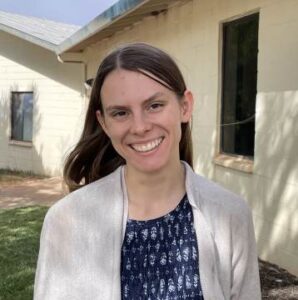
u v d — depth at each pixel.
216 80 7.16
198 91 7.71
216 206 1.83
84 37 10.95
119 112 1.77
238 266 1.86
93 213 1.80
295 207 5.36
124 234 1.79
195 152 7.77
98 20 9.50
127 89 1.73
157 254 1.76
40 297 1.76
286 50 5.45
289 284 5.14
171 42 8.62
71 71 14.49
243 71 6.64
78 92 14.37
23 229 7.73
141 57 1.74
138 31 10.16
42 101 15.24
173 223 1.81
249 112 6.52
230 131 6.98
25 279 5.34
